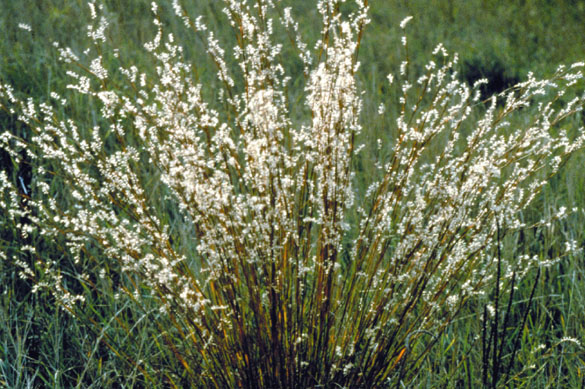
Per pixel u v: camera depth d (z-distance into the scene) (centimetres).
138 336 257
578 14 892
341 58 211
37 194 336
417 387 234
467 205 226
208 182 209
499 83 648
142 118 216
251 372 211
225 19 645
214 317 220
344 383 223
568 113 227
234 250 208
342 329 230
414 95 547
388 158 410
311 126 233
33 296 286
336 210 215
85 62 489
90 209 334
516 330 278
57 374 242
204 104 216
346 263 315
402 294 230
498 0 927
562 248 337
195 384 231
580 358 269
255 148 197
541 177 393
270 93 200
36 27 543
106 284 284
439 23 820
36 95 437
